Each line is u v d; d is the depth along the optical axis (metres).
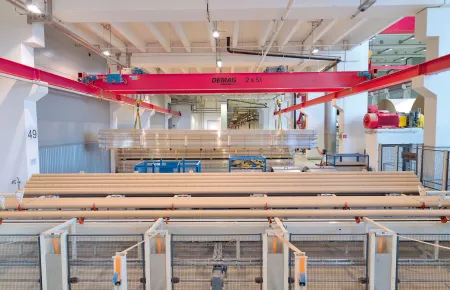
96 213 3.88
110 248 4.23
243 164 8.27
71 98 8.53
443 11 5.44
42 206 4.10
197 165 7.14
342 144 10.38
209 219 4.06
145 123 13.21
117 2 5.39
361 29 9.14
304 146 8.20
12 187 5.77
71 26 7.84
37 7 4.86
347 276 3.78
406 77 5.69
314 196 4.44
